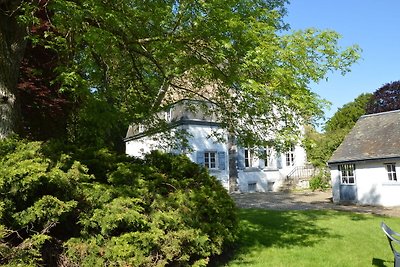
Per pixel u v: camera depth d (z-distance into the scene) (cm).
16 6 650
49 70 911
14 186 459
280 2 1188
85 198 532
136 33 724
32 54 901
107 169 652
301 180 2856
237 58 661
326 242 873
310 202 2005
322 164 2766
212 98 914
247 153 2780
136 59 923
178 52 731
